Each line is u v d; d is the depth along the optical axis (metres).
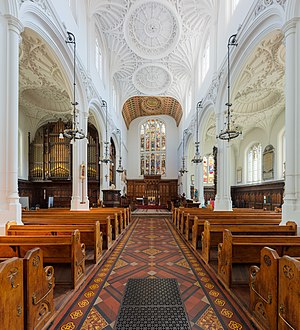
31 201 18.23
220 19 11.31
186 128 20.27
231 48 9.55
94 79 12.97
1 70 5.19
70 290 3.97
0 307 2.21
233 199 23.55
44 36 7.68
